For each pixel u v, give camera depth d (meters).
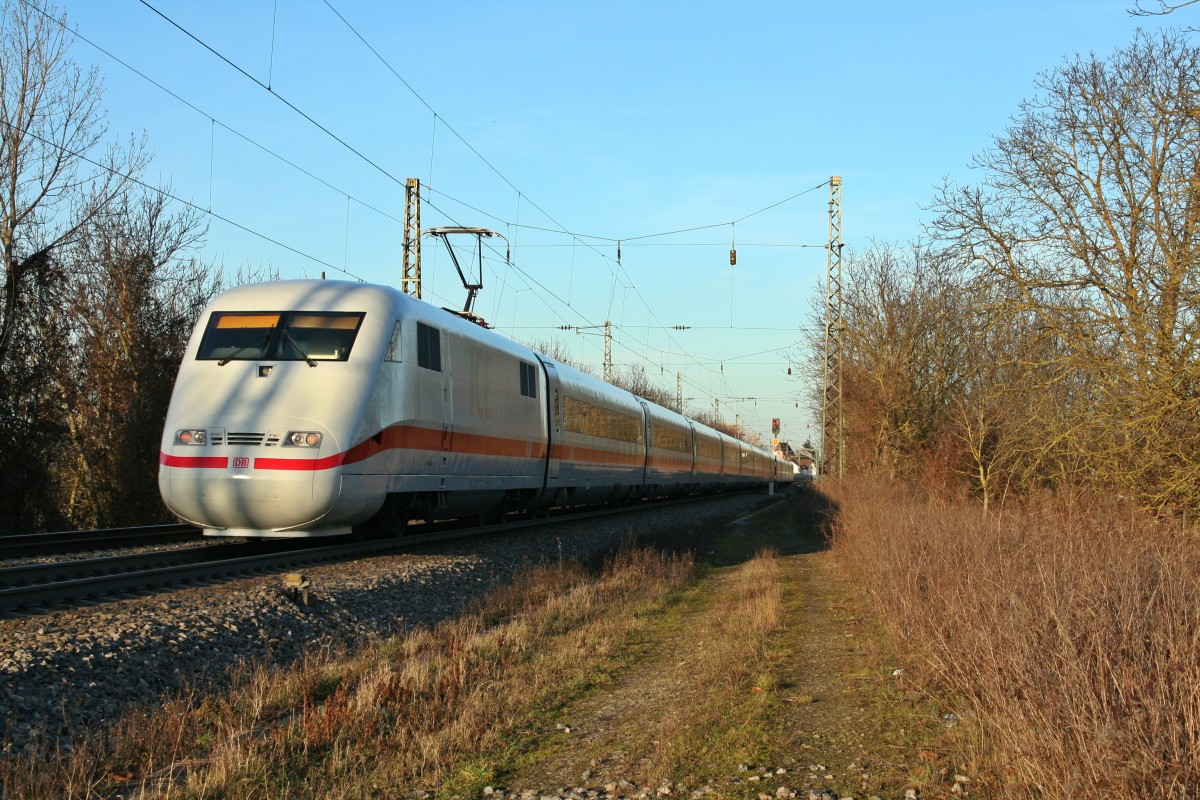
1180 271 11.99
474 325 18.53
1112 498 11.92
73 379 25.39
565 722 7.46
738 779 5.88
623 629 11.55
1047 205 14.45
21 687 6.62
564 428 23.38
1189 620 5.70
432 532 18.47
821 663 9.56
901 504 18.67
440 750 6.44
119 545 15.06
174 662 7.96
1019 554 8.28
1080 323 13.52
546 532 20.73
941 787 5.57
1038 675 5.45
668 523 28.16
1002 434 17.06
